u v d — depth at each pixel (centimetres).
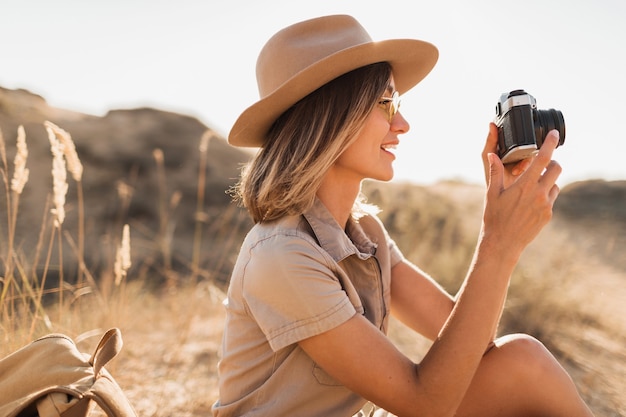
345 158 183
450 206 890
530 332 448
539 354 180
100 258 906
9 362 173
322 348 158
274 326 159
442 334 163
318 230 174
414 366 161
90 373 165
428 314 210
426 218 759
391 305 216
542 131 183
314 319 157
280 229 167
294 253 160
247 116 186
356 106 175
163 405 312
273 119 188
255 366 169
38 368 167
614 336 444
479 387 179
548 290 511
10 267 301
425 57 197
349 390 169
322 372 165
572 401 179
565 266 620
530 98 185
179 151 1445
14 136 1259
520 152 183
